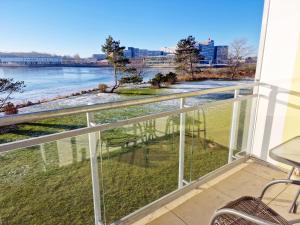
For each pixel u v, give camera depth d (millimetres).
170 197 2057
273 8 2506
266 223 976
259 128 2822
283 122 2598
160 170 2094
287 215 1904
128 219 1795
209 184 2348
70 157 1476
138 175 1948
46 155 1384
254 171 2617
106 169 1711
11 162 1289
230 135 2623
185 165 2246
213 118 2361
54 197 1592
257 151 2871
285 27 2443
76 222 1690
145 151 1925
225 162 2654
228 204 1335
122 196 1877
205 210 1964
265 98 2723
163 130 1964
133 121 1654
